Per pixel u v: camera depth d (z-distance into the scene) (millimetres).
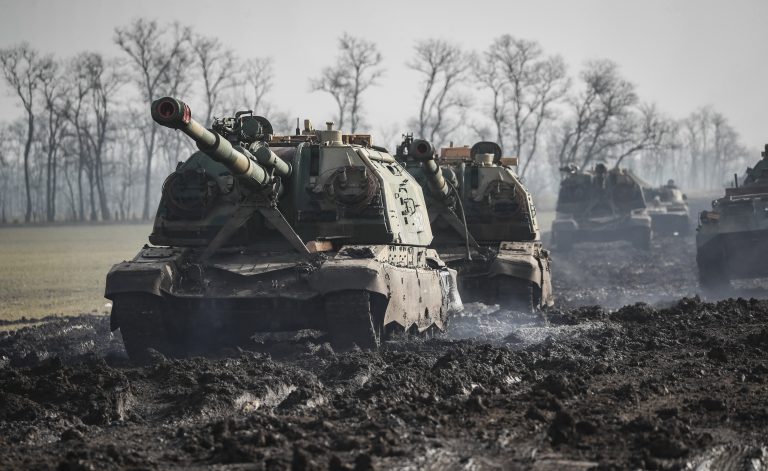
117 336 75062
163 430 38938
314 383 45500
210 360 53062
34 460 33750
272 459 32875
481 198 90750
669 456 34125
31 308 101562
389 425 37938
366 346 58656
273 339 66688
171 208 65188
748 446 35688
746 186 115312
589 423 37406
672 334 66250
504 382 48531
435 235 90062
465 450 34562
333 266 58156
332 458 31578
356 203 65250
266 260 62469
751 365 53406
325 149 67125
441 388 45781
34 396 43000
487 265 85688
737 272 105875
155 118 48281
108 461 32938
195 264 61719
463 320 79438
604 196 166875
